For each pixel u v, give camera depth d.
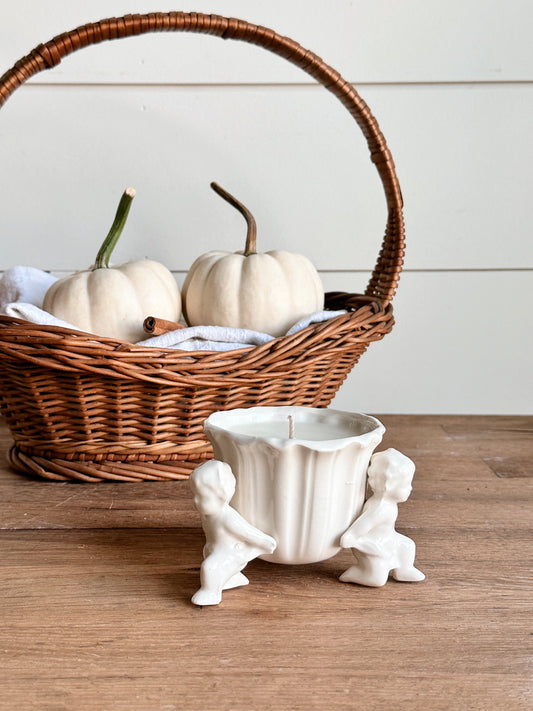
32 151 1.20
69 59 1.17
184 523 0.72
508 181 1.26
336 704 0.44
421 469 0.89
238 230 1.25
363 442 0.55
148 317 0.83
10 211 1.21
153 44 1.18
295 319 0.92
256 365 0.78
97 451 0.82
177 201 1.23
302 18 1.20
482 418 1.17
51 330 0.73
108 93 1.19
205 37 1.19
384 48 1.21
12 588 0.58
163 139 1.21
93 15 1.17
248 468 0.56
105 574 0.60
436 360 1.30
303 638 0.51
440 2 1.20
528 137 1.25
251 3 1.19
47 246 1.22
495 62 1.22
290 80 1.21
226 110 1.21
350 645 0.50
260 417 0.63
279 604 0.56
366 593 0.58
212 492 0.55
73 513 0.74
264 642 0.50
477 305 1.29
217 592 0.56
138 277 0.89
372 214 1.25
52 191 1.21
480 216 1.27
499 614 0.55
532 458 0.94
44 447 0.83
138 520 0.72
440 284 1.28
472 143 1.25
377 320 0.88
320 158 1.24
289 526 0.56
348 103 0.92
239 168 1.23
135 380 0.76
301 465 0.54
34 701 0.44
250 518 0.57
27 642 0.50
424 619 0.54
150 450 0.82
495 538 0.68
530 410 1.32
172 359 0.75
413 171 1.25
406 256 1.27
